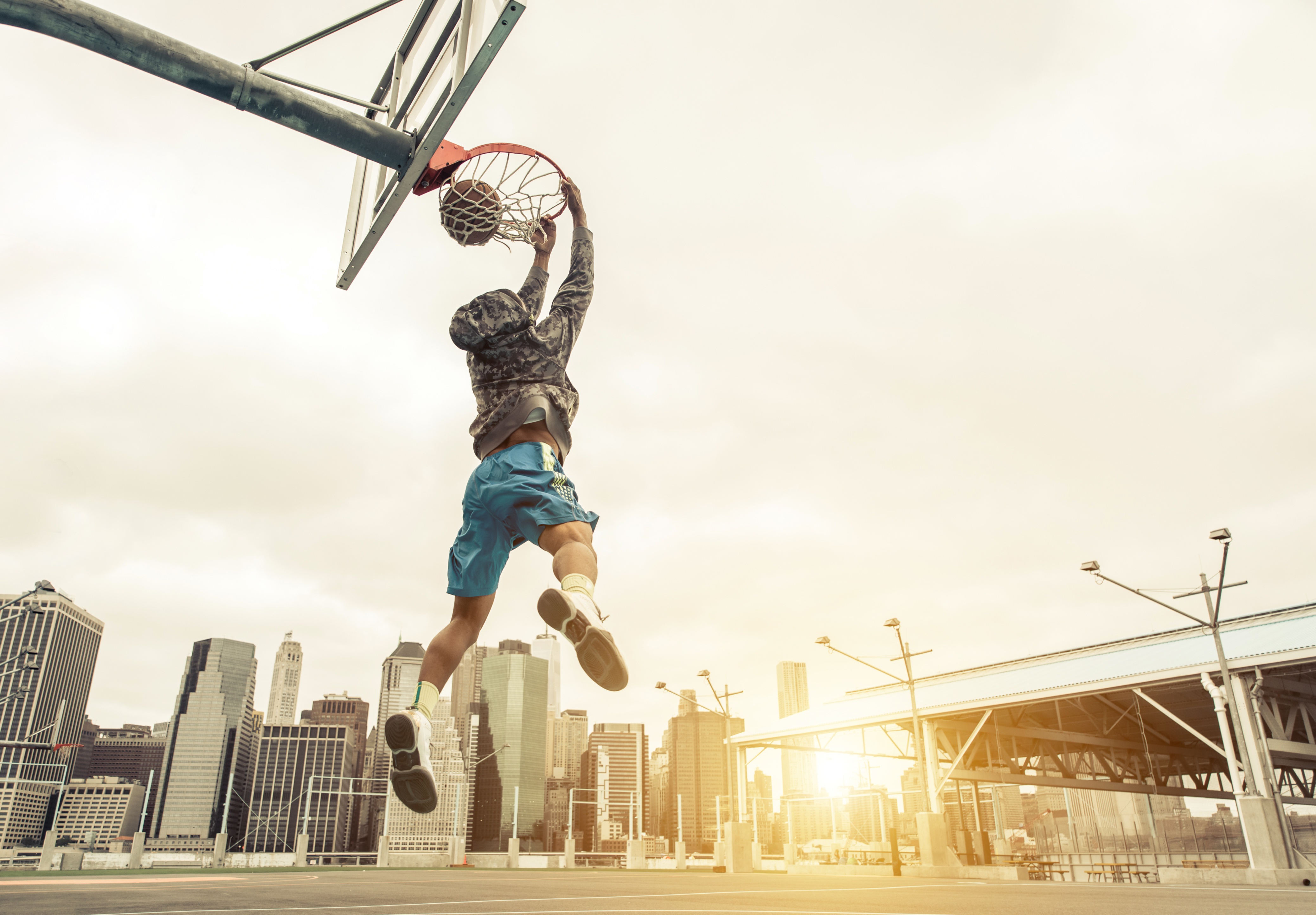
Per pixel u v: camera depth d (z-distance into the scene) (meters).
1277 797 17.36
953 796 39.50
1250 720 18.25
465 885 10.02
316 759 189.50
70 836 181.75
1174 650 21.81
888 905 5.76
